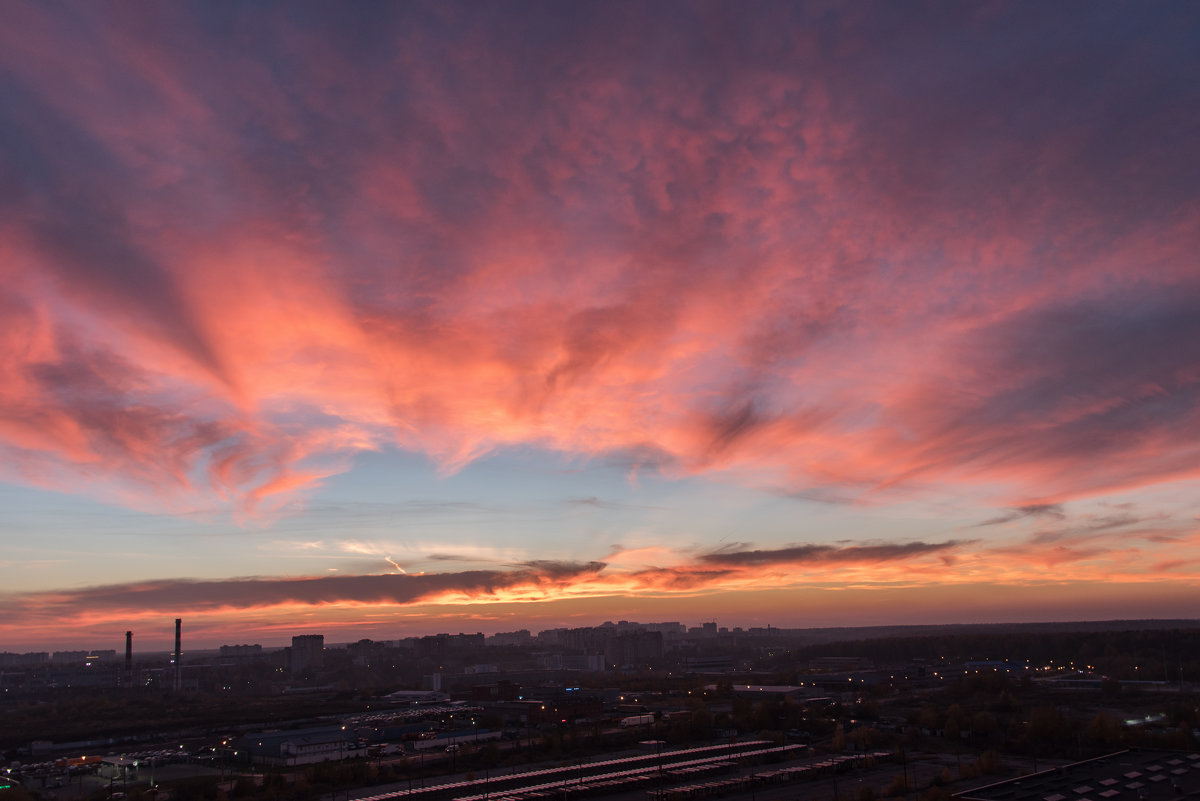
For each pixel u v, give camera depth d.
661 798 124.50
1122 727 177.25
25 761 189.25
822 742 184.62
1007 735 185.25
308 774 149.75
